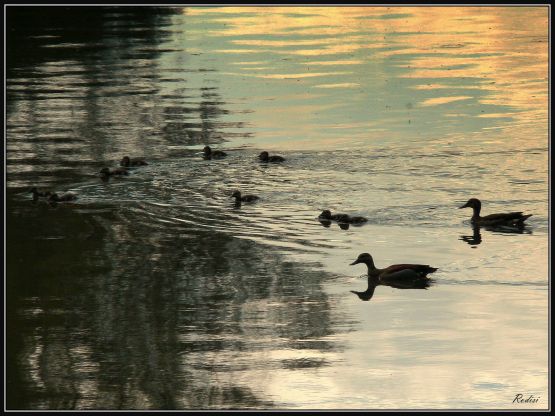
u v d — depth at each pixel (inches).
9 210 1295.5
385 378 836.0
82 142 1611.7
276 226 1216.8
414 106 1801.2
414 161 1467.8
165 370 845.2
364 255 1067.3
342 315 960.9
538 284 1025.5
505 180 1370.6
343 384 825.5
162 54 2363.4
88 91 1975.9
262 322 946.1
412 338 907.4
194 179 1413.6
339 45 2447.1
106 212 1279.5
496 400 799.1
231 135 1635.1
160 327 935.0
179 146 1579.7
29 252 1135.6
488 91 1911.9
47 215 1272.1
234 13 3011.8
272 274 1066.7
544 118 1702.8
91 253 1130.0
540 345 887.7
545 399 799.7
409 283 1040.8
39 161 1513.3
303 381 832.3
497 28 2664.9
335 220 1230.3
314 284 1041.5
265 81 2044.8
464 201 1295.5
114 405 802.2
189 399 812.6
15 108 1843.0
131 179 1418.6
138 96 1926.7
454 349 883.4
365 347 892.0
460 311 964.0
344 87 1971.0
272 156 1481.3
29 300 1002.1
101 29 2728.8
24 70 2191.2
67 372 855.1
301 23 2822.3
